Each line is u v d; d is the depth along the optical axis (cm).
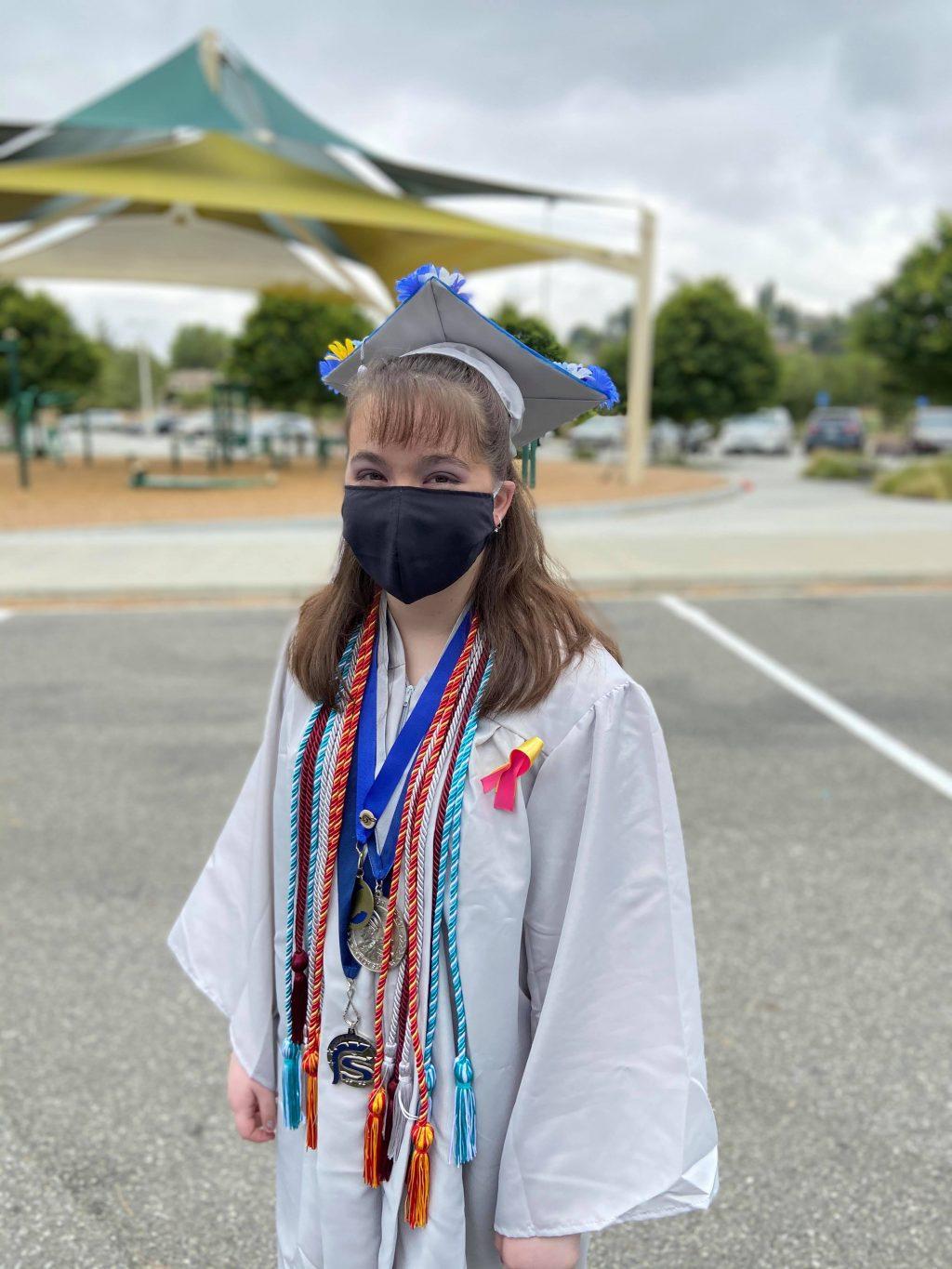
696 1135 115
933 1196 225
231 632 758
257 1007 137
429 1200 117
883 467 2497
